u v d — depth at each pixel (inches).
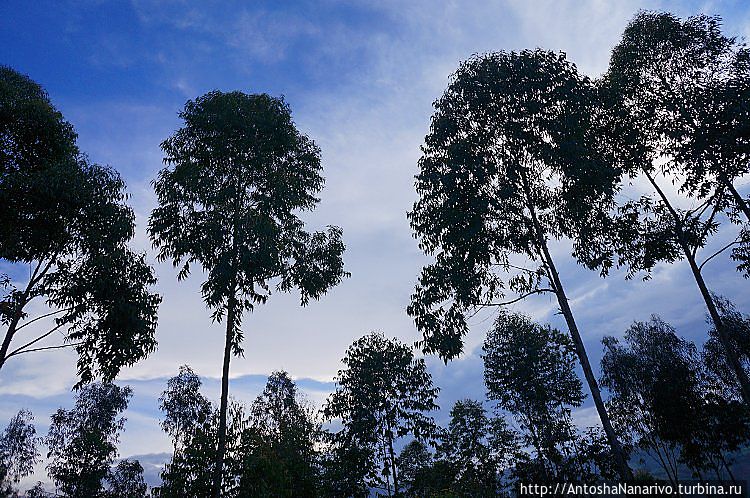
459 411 1231.5
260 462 620.1
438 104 661.3
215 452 621.3
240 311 669.9
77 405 1349.7
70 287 657.0
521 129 608.4
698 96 658.2
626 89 713.0
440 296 613.0
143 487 1222.3
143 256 731.4
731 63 663.1
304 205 786.8
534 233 607.8
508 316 1207.6
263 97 801.6
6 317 601.3
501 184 600.4
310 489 722.2
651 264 692.1
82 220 680.4
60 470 1122.0
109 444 1197.7
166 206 700.0
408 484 1004.6
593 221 661.3
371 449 993.5
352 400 1047.6
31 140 690.2
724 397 1234.6
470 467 1136.8
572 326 533.6
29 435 1258.6
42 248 667.4
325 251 835.4
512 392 1112.2
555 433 1006.4
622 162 738.8
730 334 1227.2
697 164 654.5
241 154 742.5
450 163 614.2
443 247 626.5
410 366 1087.6
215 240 685.9
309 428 865.5
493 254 624.7
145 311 704.4
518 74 624.1
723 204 641.0
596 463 911.7
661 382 1248.2
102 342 689.6
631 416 1293.1
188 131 756.6
